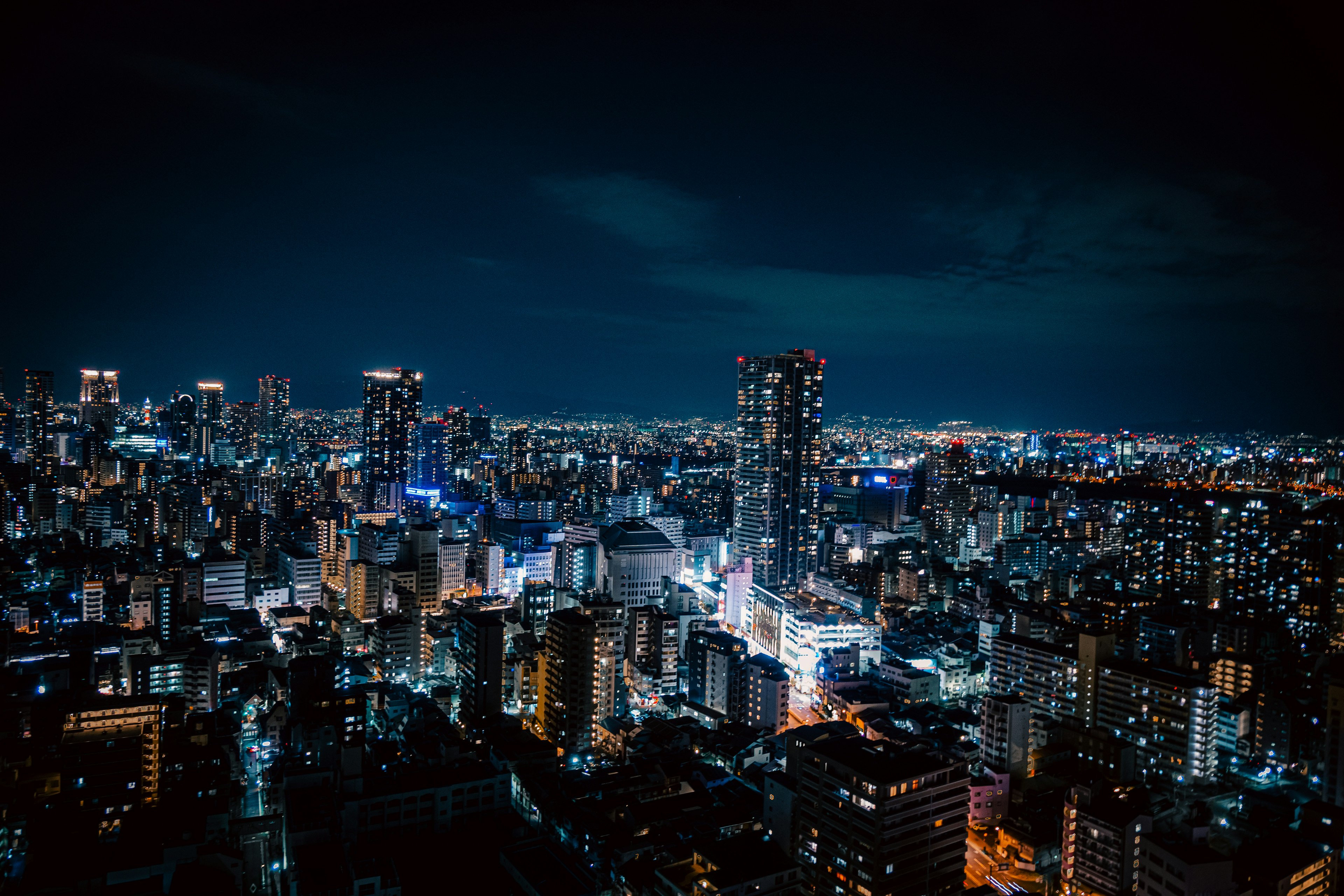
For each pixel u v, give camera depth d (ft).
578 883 522.88
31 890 500.33
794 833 534.78
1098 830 562.25
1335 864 523.70
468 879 554.87
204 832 572.92
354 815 603.67
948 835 488.02
